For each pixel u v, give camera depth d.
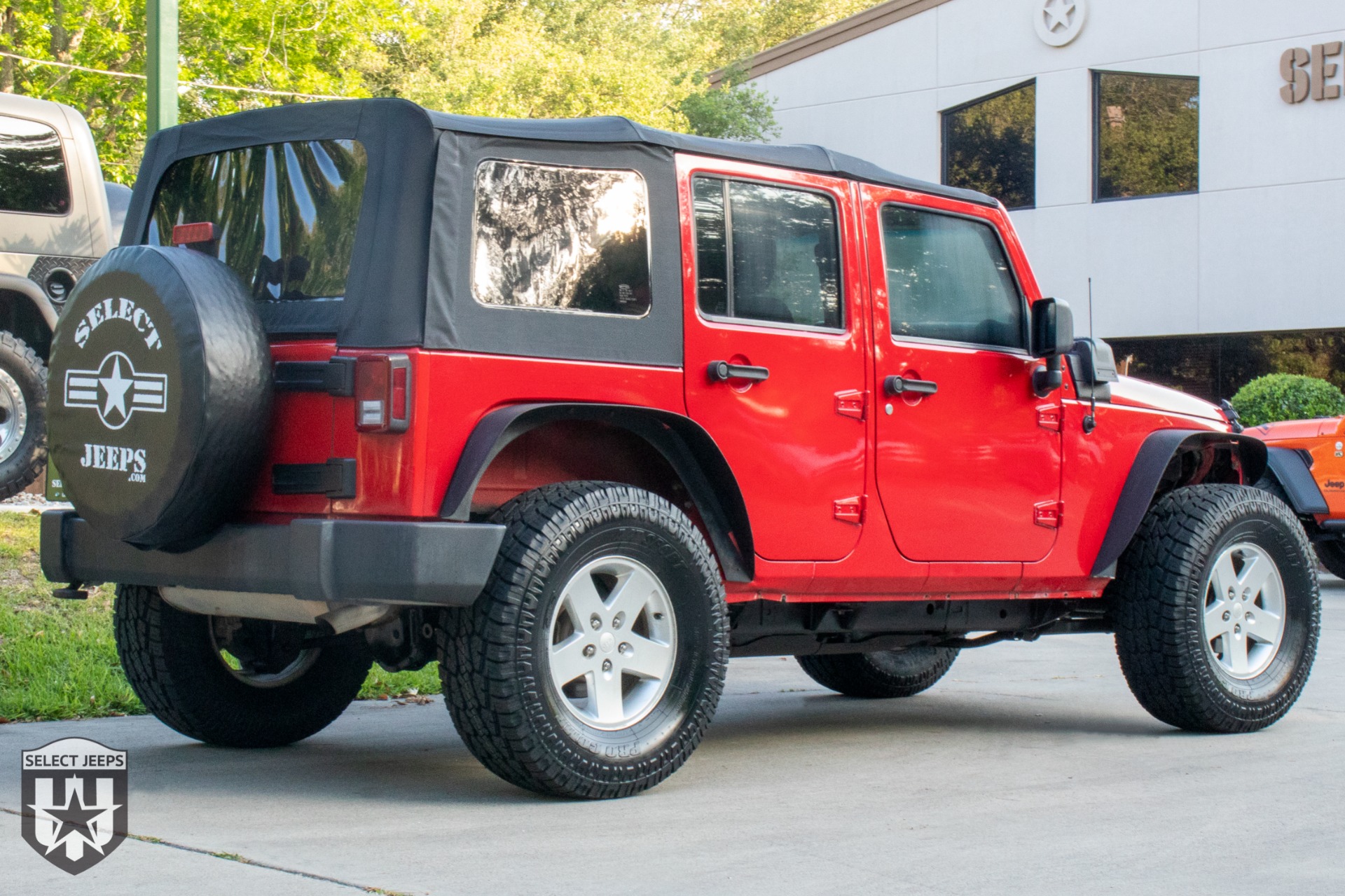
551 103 33.88
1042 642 9.76
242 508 4.52
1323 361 21.73
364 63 35.53
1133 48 22.69
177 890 3.39
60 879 3.48
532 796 4.63
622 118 4.85
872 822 4.34
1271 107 21.67
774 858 3.84
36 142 9.63
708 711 4.71
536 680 4.30
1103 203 23.03
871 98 25.44
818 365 5.16
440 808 4.42
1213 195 22.16
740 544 4.91
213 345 4.21
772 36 57.53
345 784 4.80
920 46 24.81
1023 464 5.78
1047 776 5.16
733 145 5.11
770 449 5.00
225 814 4.29
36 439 9.05
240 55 24.09
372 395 4.18
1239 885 3.64
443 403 4.23
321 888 3.41
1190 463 6.74
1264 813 4.52
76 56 22.89
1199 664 5.99
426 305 4.24
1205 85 22.16
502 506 4.45
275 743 5.59
